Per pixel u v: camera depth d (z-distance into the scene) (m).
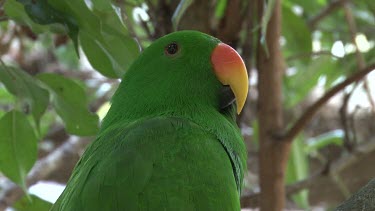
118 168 2.96
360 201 2.59
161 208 2.87
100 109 7.06
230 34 4.69
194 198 2.91
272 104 4.85
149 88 3.51
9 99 6.15
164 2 4.56
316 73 5.97
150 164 2.97
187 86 3.50
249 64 4.80
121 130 3.25
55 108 4.00
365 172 6.95
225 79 3.52
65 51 7.25
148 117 3.40
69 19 3.46
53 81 3.98
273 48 4.76
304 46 5.64
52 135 7.09
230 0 4.63
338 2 5.79
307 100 7.15
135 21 5.38
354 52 5.97
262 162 4.88
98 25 3.48
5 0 3.69
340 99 7.42
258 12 4.60
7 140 3.99
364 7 6.20
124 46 3.65
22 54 6.36
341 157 5.57
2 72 3.77
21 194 5.95
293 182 5.68
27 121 4.00
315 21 5.99
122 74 3.71
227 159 3.14
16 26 5.30
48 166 6.29
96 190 2.94
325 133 7.31
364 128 6.58
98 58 3.73
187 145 3.07
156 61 3.54
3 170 4.00
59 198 3.24
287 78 6.00
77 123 4.02
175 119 3.25
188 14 4.59
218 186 2.97
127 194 2.90
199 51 3.54
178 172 2.95
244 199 4.95
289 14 5.54
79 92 3.99
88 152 3.30
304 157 5.71
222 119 3.46
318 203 7.09
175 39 3.56
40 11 3.43
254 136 5.72
